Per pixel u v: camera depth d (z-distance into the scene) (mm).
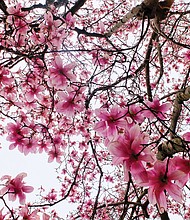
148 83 2969
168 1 2689
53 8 2914
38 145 3201
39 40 2473
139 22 4285
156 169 1209
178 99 2195
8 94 2842
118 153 1225
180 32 4148
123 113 1626
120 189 4086
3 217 1587
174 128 2254
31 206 1858
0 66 2449
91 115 3354
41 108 3299
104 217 3445
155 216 3947
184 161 1226
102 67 3180
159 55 3047
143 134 1294
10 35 2420
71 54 2721
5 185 1768
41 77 2791
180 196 1164
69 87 2225
